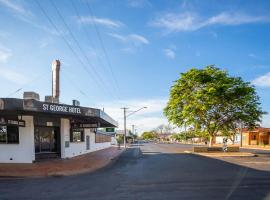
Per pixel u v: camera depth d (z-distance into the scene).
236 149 36.53
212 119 35.03
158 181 13.52
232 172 16.48
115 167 20.08
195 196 10.13
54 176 15.73
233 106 33.97
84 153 34.09
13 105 18.66
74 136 30.36
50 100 26.81
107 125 43.31
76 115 23.58
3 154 21.27
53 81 30.19
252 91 33.78
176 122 35.62
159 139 159.25
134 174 16.16
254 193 10.56
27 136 21.88
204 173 16.16
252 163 22.02
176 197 10.02
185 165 20.75
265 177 14.44
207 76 33.19
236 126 36.00
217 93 32.12
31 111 20.03
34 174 15.89
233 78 33.50
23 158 21.62
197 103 32.53
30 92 22.05
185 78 33.94
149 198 9.93
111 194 10.67
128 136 112.00
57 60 30.20
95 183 13.20
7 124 20.61
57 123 25.61
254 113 34.09
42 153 24.33
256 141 68.12
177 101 34.16
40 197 10.30
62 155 25.89
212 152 35.38
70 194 10.77
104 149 46.47
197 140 103.25
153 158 27.91
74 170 17.31
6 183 13.38
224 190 11.16
